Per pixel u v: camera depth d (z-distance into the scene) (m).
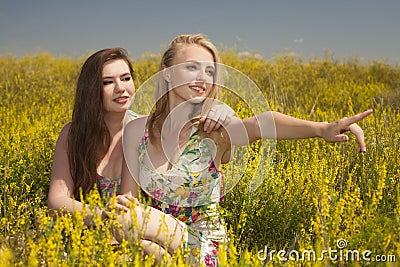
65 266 2.52
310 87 10.43
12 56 14.74
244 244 3.40
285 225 3.58
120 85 3.57
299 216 3.60
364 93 9.04
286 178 4.04
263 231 3.66
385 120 5.44
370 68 13.20
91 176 3.58
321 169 3.83
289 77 11.49
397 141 4.63
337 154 4.39
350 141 4.90
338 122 3.04
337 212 2.77
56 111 6.94
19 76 10.12
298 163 4.23
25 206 3.62
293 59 13.66
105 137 3.64
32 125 6.30
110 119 3.69
